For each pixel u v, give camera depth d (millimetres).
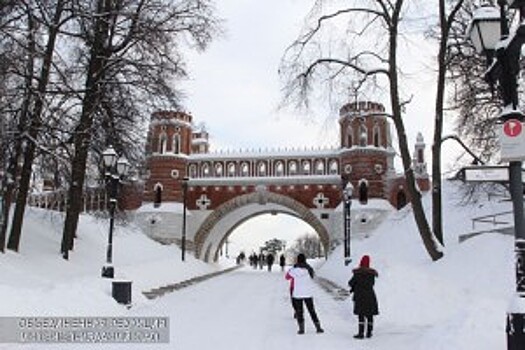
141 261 32688
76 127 21219
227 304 18172
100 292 14242
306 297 12180
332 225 52188
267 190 53844
